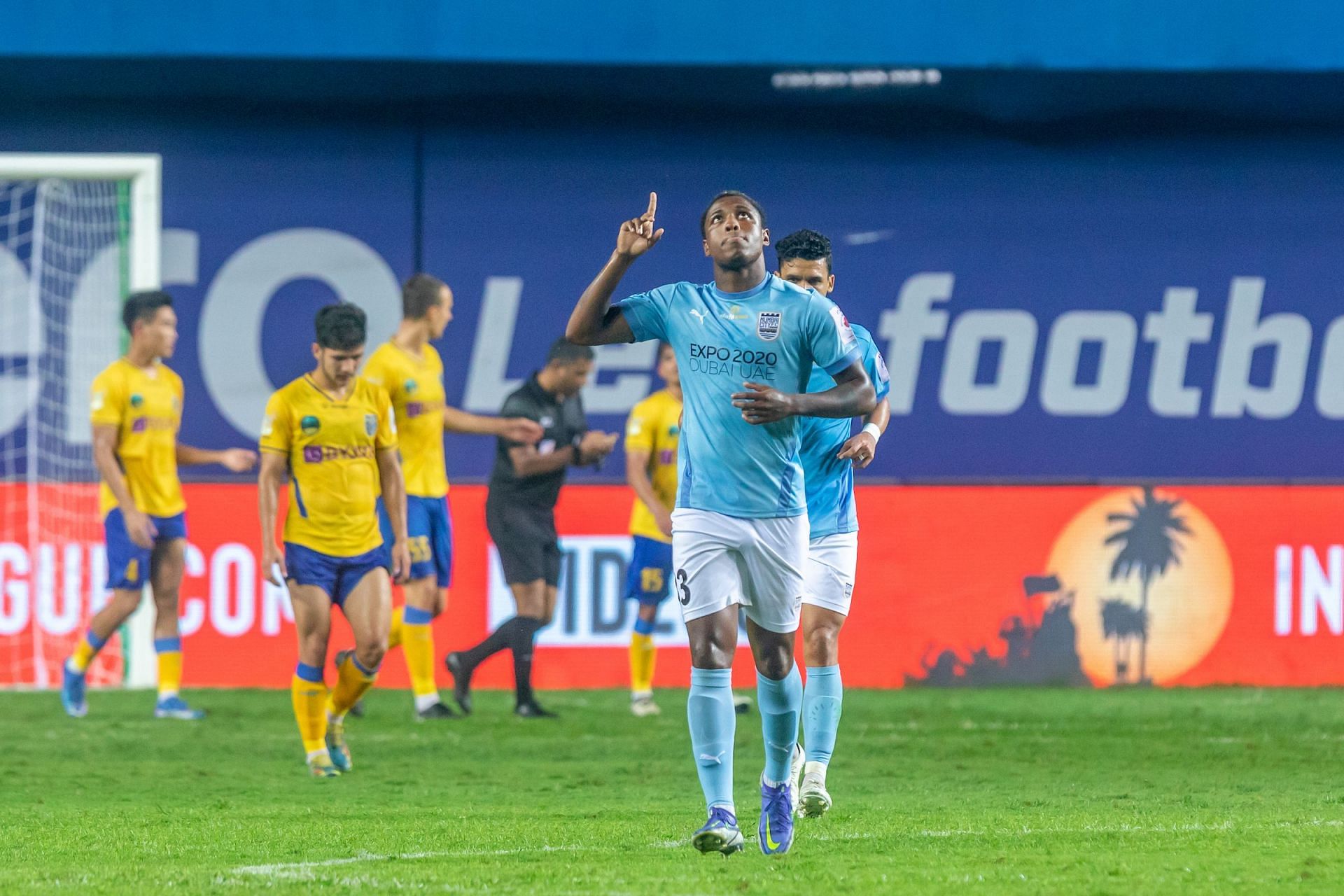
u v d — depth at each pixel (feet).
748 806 75.36
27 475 150.20
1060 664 149.07
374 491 86.94
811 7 143.43
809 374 57.31
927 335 154.10
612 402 151.53
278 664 145.18
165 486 122.62
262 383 149.59
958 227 154.51
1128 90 150.00
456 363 151.53
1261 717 124.47
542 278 152.35
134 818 71.72
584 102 152.46
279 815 72.74
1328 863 56.54
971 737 110.93
